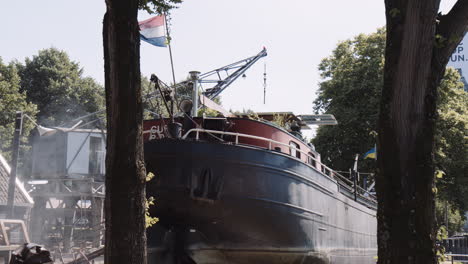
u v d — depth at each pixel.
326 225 16.86
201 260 13.80
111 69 7.35
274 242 13.97
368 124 40.50
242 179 13.12
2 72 57.50
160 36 17.80
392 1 8.20
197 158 12.77
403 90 8.06
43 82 67.88
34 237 34.59
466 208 38.62
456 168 37.78
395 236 8.03
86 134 38.03
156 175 12.80
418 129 8.11
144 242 7.41
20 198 31.83
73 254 28.61
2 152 54.75
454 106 39.97
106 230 7.35
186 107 14.10
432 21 7.93
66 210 34.78
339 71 44.12
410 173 8.09
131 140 7.34
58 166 37.12
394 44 8.09
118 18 7.27
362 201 23.77
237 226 13.34
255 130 14.66
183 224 13.23
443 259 9.81
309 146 18.34
